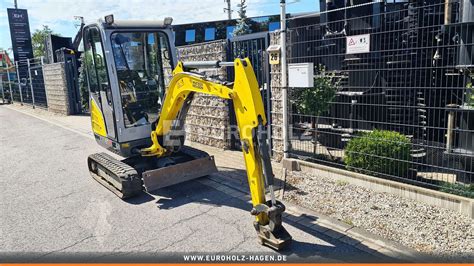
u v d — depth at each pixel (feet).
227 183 21.71
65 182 23.57
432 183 18.47
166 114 19.74
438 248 13.39
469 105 17.39
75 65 55.31
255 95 13.65
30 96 70.74
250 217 17.13
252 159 13.99
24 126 48.06
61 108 57.26
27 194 21.65
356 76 25.93
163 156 21.63
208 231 15.90
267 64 24.29
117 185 20.56
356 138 20.39
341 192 18.62
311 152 24.63
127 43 20.95
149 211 18.31
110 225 16.97
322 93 23.00
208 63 16.19
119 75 20.84
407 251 13.41
